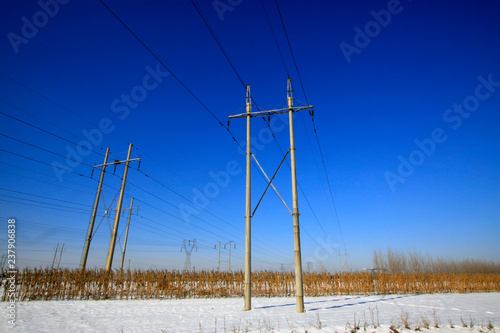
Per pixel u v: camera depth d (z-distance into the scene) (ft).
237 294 79.77
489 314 44.21
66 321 36.27
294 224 49.78
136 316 41.70
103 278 65.41
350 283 88.79
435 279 98.27
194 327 33.53
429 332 29.71
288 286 83.51
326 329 30.68
